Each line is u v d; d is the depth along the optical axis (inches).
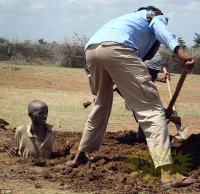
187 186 184.9
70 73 896.9
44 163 219.8
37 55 1296.8
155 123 187.5
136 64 191.0
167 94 633.0
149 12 197.0
